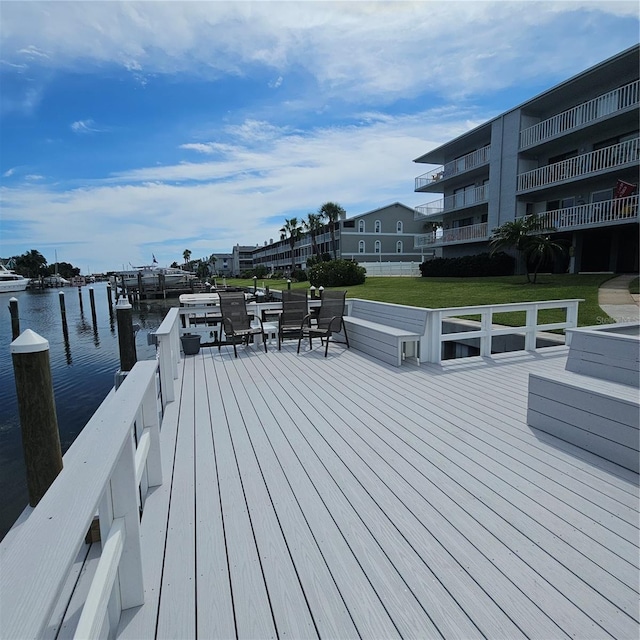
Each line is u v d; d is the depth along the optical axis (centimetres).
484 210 2228
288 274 4853
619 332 394
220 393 447
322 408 395
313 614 159
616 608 160
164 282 4016
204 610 162
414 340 564
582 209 1603
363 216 4084
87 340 1675
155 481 255
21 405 218
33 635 55
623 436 270
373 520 219
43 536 80
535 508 227
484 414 372
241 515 225
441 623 154
